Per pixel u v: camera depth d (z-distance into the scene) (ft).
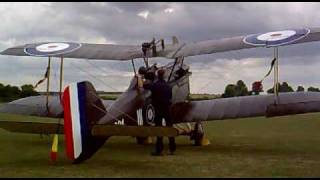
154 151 33.27
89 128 26.30
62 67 34.22
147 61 33.60
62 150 32.91
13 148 33.94
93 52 35.19
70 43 37.78
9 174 23.18
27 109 39.52
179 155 31.12
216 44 31.99
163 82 31.22
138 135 24.36
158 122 30.96
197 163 27.32
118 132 24.67
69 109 25.88
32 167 25.39
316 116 78.54
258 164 26.89
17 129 27.20
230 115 33.53
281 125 58.49
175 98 36.32
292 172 24.08
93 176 22.71
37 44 38.19
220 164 26.96
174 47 33.81
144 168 25.36
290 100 32.27
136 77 31.78
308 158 29.40
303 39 28.73
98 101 27.43
